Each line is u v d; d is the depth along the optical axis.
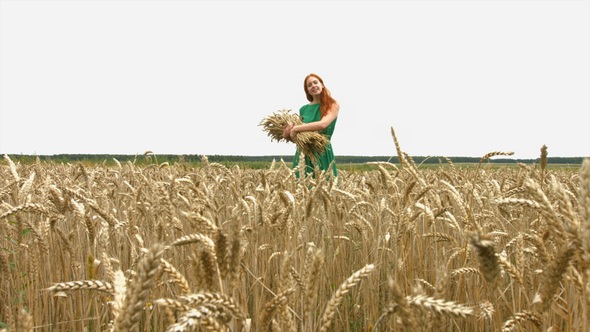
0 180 6.80
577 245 1.37
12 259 4.07
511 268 1.78
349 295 4.74
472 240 1.32
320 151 8.36
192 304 1.17
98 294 2.78
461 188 4.54
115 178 6.56
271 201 3.77
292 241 3.20
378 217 4.09
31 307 3.02
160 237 2.98
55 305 3.73
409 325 1.16
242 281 2.65
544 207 1.46
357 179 7.44
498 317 1.88
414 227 3.42
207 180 6.27
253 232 3.45
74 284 1.29
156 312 3.02
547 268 1.47
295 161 8.17
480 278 3.15
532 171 3.98
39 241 3.04
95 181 6.14
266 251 3.92
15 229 3.44
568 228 1.38
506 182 5.48
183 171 7.37
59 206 3.18
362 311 4.39
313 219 4.34
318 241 4.48
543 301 1.50
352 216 5.09
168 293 3.10
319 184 3.94
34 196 4.05
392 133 3.06
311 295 1.53
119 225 3.06
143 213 3.92
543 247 1.83
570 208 1.40
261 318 1.47
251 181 6.79
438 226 4.56
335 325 3.92
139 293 0.91
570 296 1.91
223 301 1.19
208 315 1.09
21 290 3.41
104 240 2.50
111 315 3.12
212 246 1.51
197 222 1.62
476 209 4.23
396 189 3.56
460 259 3.35
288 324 1.49
